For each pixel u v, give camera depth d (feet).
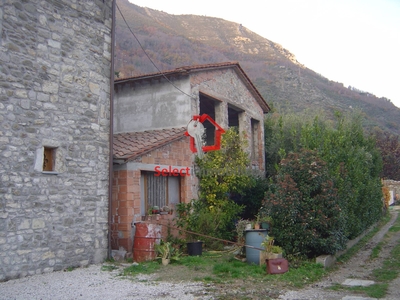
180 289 21.04
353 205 38.68
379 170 57.16
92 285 21.40
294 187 29.94
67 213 25.50
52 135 25.03
